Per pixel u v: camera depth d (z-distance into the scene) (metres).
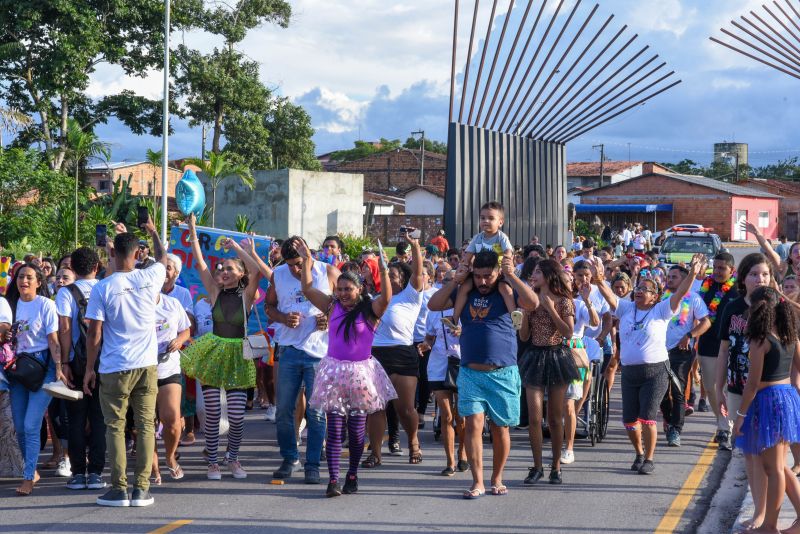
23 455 7.68
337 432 7.50
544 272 7.77
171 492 7.60
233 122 46.03
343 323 7.51
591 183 73.50
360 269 11.41
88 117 39.88
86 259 7.78
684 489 7.86
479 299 7.39
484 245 8.05
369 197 62.53
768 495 6.14
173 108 42.84
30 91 36.78
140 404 7.18
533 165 19.34
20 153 28.02
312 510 7.02
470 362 7.40
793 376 6.83
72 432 7.61
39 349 7.53
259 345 7.85
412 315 8.69
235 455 8.18
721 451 9.51
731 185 62.62
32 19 34.38
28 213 27.06
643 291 8.43
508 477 8.25
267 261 11.49
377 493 7.61
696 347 10.16
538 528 6.56
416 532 6.43
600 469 8.61
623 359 8.51
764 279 6.57
